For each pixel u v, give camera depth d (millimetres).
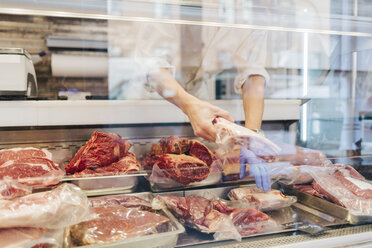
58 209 839
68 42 1690
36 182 1001
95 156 1254
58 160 1390
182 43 1421
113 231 876
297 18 1350
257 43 1466
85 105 1406
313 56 1537
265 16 1318
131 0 1168
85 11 1197
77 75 1653
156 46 1412
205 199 1121
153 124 1474
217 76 1482
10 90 1250
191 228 995
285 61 1510
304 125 1551
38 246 790
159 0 1195
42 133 1403
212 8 1255
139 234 876
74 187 955
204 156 1398
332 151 1536
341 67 1565
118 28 1446
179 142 1407
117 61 1450
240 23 1337
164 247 868
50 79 1684
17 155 1242
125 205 1065
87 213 906
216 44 1450
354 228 1008
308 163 1310
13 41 1788
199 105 1371
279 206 1131
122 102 1433
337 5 1349
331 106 1570
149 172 1228
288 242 918
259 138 1291
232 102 1480
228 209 1061
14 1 1121
